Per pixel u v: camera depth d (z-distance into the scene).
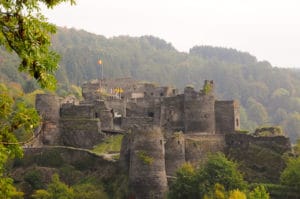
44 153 116.00
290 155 114.00
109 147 120.19
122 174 108.25
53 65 26.97
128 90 160.12
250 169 113.44
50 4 27.22
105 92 159.12
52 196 99.81
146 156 103.25
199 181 97.25
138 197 102.62
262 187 95.69
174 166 109.12
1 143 27.03
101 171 110.88
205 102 121.62
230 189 96.94
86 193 101.44
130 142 108.62
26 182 109.88
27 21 26.56
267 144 117.12
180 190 97.50
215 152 117.00
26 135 116.31
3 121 28.78
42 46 26.88
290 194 101.50
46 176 111.25
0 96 28.41
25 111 28.36
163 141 106.06
